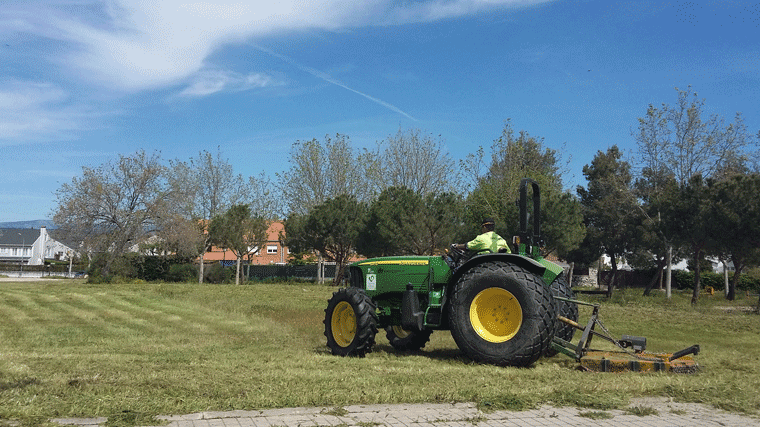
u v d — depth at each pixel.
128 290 24.75
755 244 22.94
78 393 4.95
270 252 63.38
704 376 6.46
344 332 8.48
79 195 39.09
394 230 29.50
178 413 4.49
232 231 39.22
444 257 8.11
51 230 39.22
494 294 7.17
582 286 53.31
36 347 9.09
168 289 26.03
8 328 11.82
